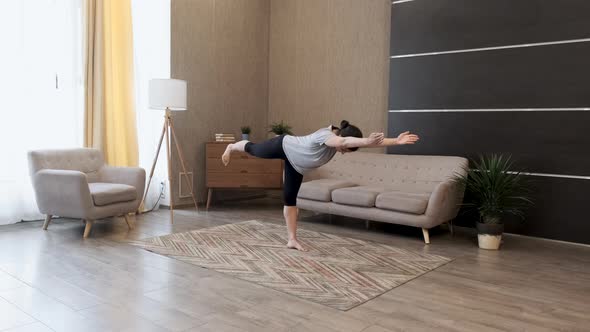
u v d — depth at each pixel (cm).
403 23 541
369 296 293
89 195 425
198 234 448
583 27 429
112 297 284
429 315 265
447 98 513
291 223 402
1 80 461
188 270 339
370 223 520
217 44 630
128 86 554
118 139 551
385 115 580
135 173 480
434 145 525
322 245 415
